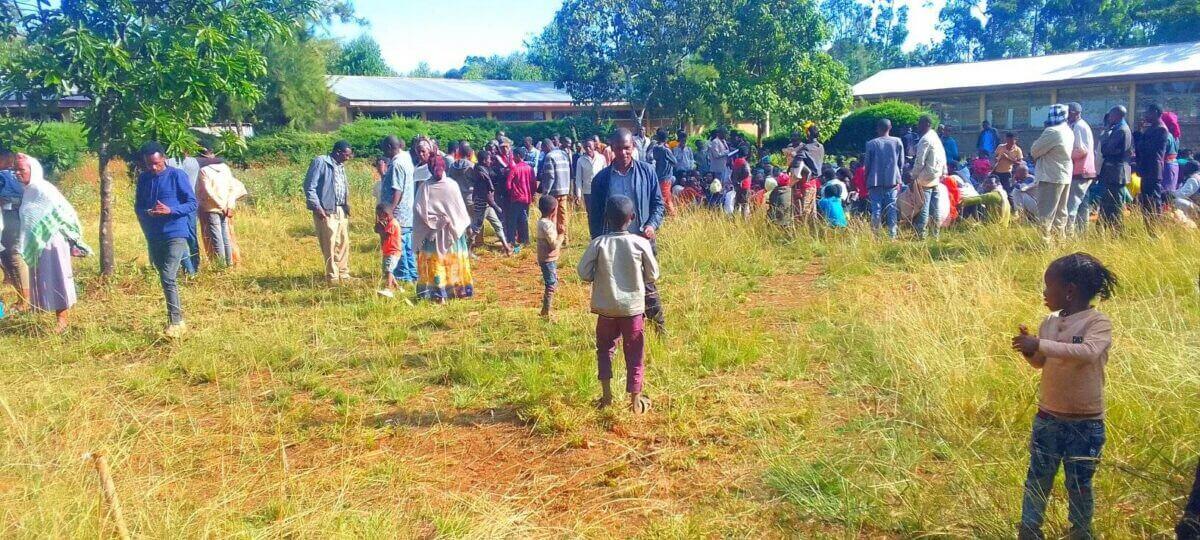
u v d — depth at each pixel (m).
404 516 4.19
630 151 6.88
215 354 6.86
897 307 6.71
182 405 5.88
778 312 7.79
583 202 13.81
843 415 5.21
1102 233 9.35
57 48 9.19
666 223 12.15
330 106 31.64
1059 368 3.45
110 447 4.79
